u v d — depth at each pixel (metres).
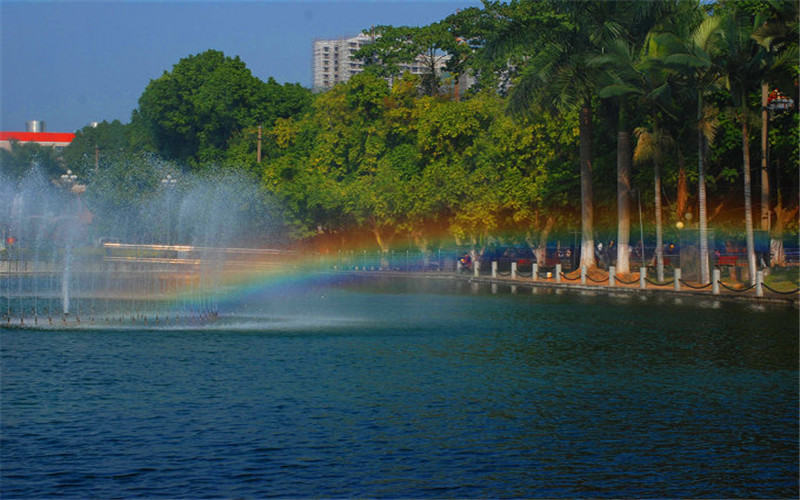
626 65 45.09
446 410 14.44
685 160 49.03
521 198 56.69
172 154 100.19
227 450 11.95
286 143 95.62
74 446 12.14
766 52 40.31
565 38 48.59
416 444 12.27
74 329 26.73
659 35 42.09
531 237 62.31
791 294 37.31
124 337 24.56
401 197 71.62
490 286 53.44
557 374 18.00
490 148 63.16
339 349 22.08
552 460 11.52
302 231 85.69
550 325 28.05
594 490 10.37
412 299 41.25
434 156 71.19
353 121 86.69
